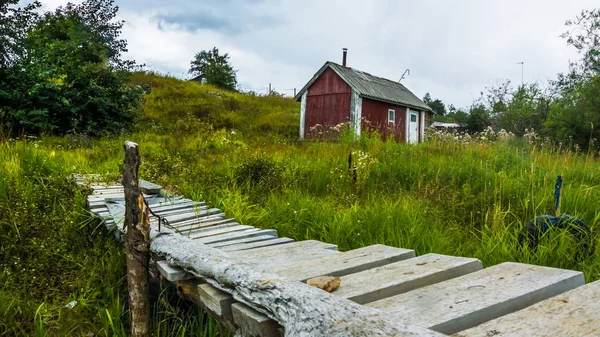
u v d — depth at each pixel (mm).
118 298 3158
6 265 3600
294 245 3379
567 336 1510
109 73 15000
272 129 20062
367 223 4613
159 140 12570
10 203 4559
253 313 1909
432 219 5039
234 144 11695
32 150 6855
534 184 6160
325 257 2873
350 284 2227
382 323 1385
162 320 3033
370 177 7133
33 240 3850
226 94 26641
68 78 13641
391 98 20219
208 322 2871
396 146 9555
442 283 2197
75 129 13055
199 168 7359
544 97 25328
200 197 5645
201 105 21484
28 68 13086
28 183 5223
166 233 2912
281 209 5188
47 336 2965
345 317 1454
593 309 1717
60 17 20484
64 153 8672
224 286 2127
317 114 20078
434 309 1849
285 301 1705
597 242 3926
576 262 3676
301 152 9914
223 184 6414
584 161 8297
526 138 9953
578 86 19781
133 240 2648
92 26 20969
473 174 7180
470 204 5715
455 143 9750
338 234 4375
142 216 2666
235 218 4855
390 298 2023
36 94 12578
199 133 13422
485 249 3924
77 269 3773
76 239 4121
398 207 4953
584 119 18375
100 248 4102
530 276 2209
